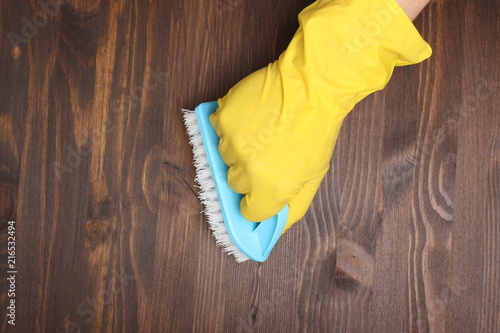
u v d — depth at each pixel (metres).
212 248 0.84
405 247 0.90
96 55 0.81
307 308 0.87
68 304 0.79
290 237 0.86
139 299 0.82
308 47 0.64
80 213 0.80
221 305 0.84
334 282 0.88
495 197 0.92
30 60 0.79
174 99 0.83
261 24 0.85
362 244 0.89
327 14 0.64
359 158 0.88
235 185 0.71
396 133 0.90
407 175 0.90
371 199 0.89
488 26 0.92
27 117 0.78
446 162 0.91
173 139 0.83
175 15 0.83
